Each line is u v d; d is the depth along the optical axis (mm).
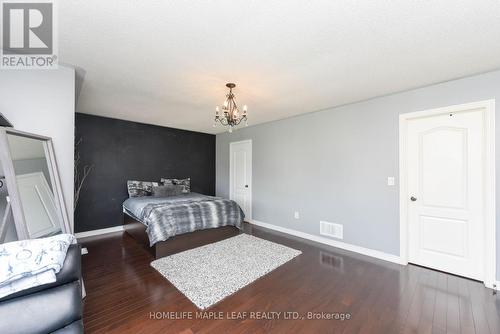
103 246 3352
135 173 4516
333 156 3449
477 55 1889
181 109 3543
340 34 1604
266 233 4059
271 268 2611
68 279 1242
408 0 1269
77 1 1268
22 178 1588
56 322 1151
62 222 1855
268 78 2363
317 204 3648
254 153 4773
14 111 1777
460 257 2451
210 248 3240
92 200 3961
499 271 2166
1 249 1127
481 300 1999
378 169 2973
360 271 2566
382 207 2938
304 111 3666
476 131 2348
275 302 1965
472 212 2377
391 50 1816
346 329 1639
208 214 3465
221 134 5715
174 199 3945
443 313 1823
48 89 1938
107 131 4141
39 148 1791
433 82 2473
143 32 1575
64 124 2018
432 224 2633
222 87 2602
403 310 1860
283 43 1722
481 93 2252
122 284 2240
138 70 2166
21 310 1088
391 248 2859
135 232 3645
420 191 2713
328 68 2139
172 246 3070
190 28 1534
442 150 2557
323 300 2000
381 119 2943
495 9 1330
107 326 1642
